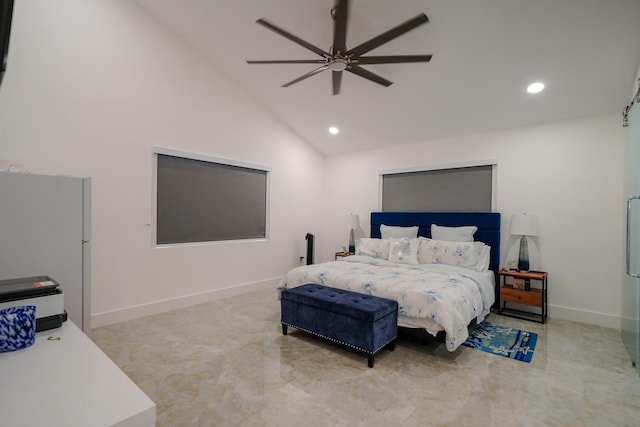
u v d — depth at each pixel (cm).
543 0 246
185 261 404
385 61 262
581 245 358
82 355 94
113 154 342
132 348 279
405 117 438
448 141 460
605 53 276
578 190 361
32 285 123
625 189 315
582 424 183
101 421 62
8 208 191
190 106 406
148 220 370
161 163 384
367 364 254
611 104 332
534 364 256
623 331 301
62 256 208
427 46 312
